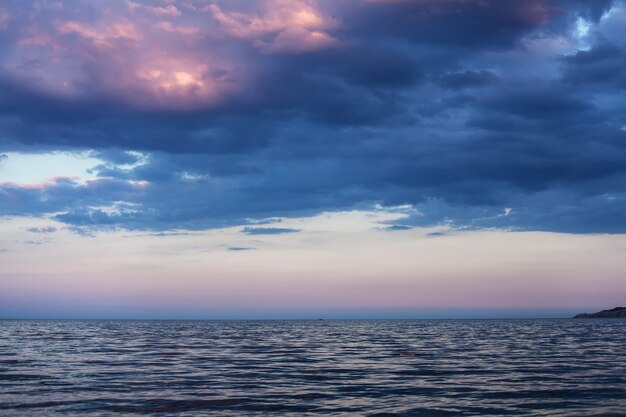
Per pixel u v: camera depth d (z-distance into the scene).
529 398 24.28
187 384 29.05
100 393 25.84
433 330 132.62
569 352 52.03
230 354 50.72
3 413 20.97
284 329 145.50
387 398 24.47
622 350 54.66
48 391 26.41
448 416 20.48
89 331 121.81
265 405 22.81
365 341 76.06
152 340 78.62
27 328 147.75
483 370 35.66
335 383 29.45
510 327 158.38
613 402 23.22
